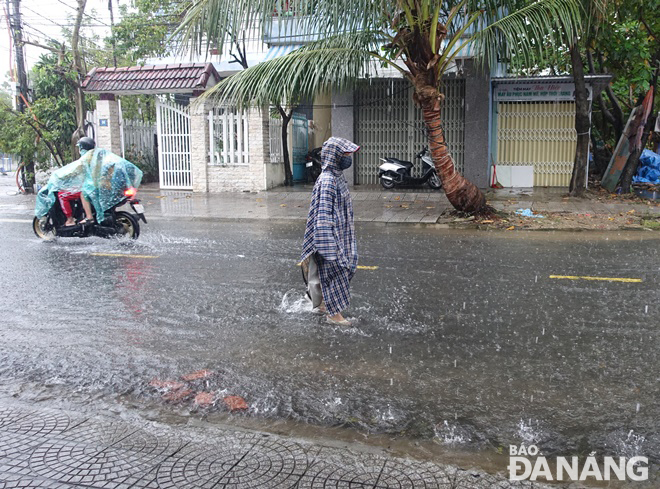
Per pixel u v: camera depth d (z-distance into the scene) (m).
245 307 6.45
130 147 20.97
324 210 5.55
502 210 13.36
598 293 6.94
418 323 5.89
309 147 21.34
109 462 3.34
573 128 17.47
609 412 4.00
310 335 5.56
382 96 18.23
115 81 18.05
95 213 10.38
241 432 3.71
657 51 15.28
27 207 15.85
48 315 6.20
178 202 15.88
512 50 11.01
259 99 11.56
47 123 19.52
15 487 3.08
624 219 12.20
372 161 18.62
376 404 4.14
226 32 10.13
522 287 7.23
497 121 17.70
